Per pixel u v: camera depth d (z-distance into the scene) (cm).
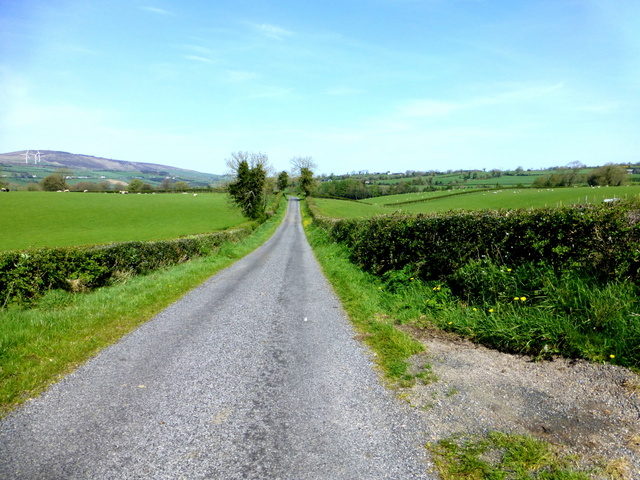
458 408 350
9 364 462
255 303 871
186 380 443
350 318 704
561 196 6028
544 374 395
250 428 336
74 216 5584
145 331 645
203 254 1998
